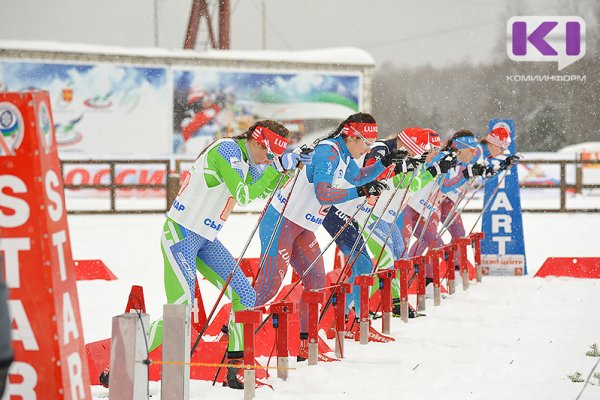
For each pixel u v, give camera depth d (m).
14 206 5.63
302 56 40.78
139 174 38.88
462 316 12.84
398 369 9.31
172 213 8.63
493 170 15.69
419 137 11.86
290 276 17.31
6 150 5.62
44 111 5.71
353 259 11.59
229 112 39.91
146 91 38.94
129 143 38.88
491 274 17.69
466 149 14.99
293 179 9.91
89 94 38.25
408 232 14.23
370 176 10.78
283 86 40.38
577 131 70.62
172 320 7.02
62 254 5.81
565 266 17.19
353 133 9.91
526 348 10.36
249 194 8.54
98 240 24.27
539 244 23.41
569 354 9.94
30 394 5.68
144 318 6.81
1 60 37.34
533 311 13.11
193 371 9.03
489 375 8.98
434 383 8.69
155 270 18.17
